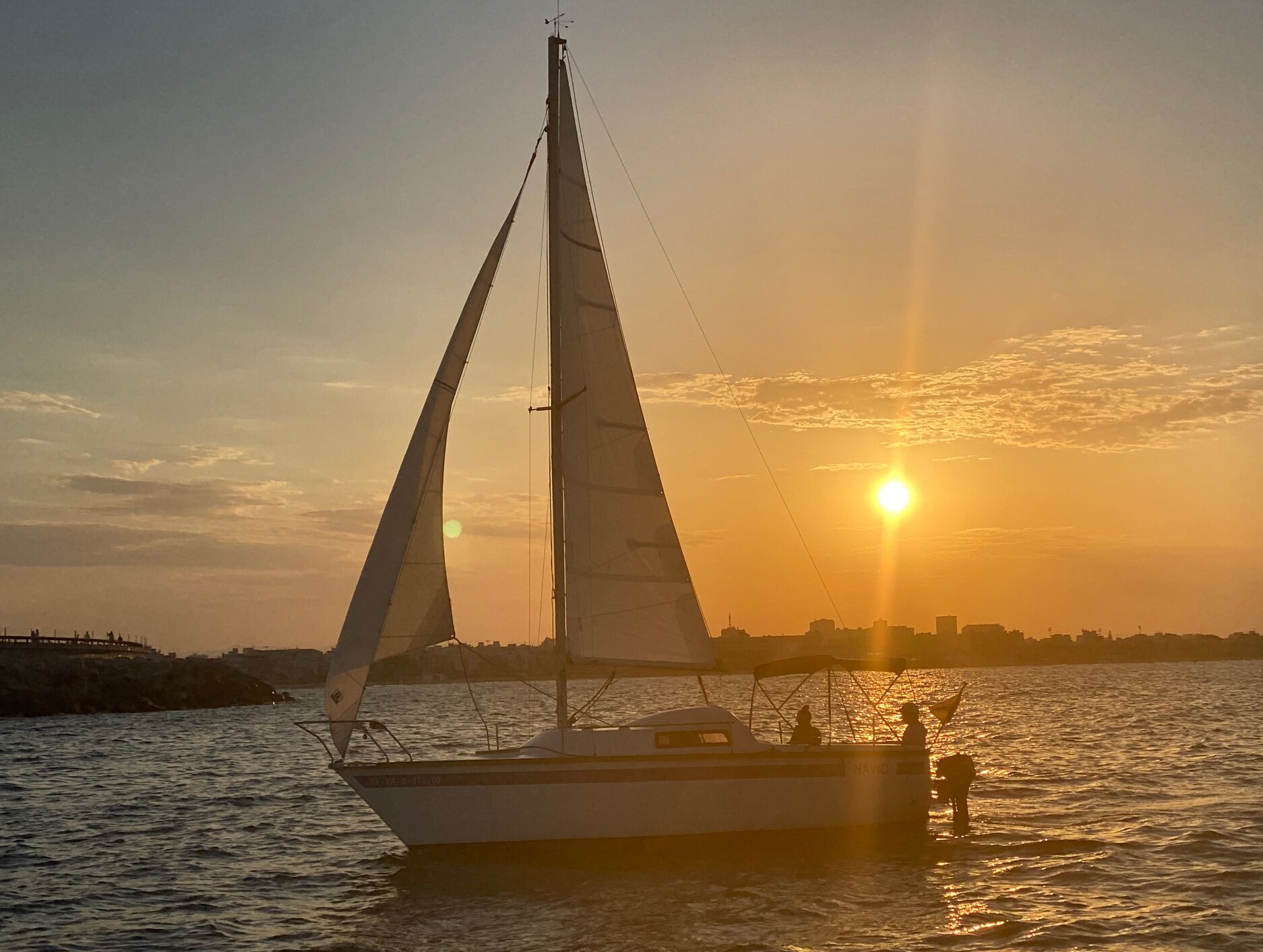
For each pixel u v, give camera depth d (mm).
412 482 22312
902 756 22531
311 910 18734
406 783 20672
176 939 17219
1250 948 15312
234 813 29562
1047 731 53938
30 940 17234
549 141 23031
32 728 69375
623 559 22500
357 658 21672
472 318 23125
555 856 20656
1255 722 56719
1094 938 15992
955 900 18234
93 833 26547
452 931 17156
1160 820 24984
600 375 22875
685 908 18031
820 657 23312
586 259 23078
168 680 101000
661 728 21281
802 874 20203
